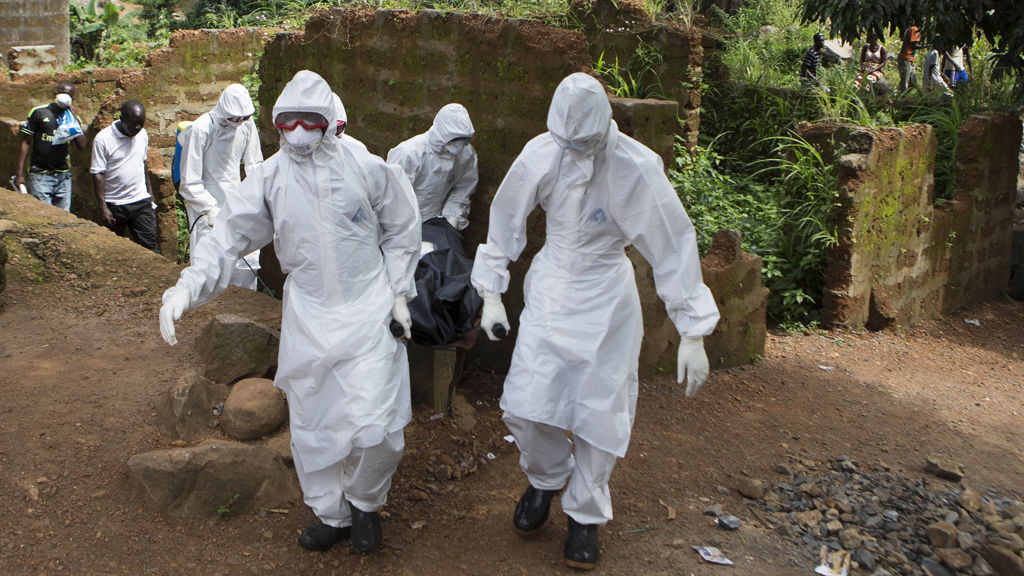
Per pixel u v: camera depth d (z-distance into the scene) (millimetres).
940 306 8805
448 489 4305
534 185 3600
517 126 5383
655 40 8703
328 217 3521
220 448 3887
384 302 3674
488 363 5781
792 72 12969
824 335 7488
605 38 8977
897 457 4938
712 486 4410
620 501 4207
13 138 10680
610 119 3430
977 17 8445
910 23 9172
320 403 3582
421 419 4918
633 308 3701
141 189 8977
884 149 7539
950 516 4168
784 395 5793
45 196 9602
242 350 4594
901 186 7867
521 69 5297
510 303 5555
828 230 7570
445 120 5219
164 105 10430
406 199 3715
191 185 6719
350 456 3523
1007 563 3764
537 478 3816
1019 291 10109
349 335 3539
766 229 7996
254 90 10750
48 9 15656
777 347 7020
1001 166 9242
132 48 16547
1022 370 7160
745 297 6188
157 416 4297
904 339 7754
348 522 3717
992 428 5633
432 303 4703
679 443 4855
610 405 3586
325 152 3510
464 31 5566
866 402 5852
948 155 9352
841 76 10047
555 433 3711
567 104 3312
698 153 8766
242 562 3605
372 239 3688
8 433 4066
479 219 5750
